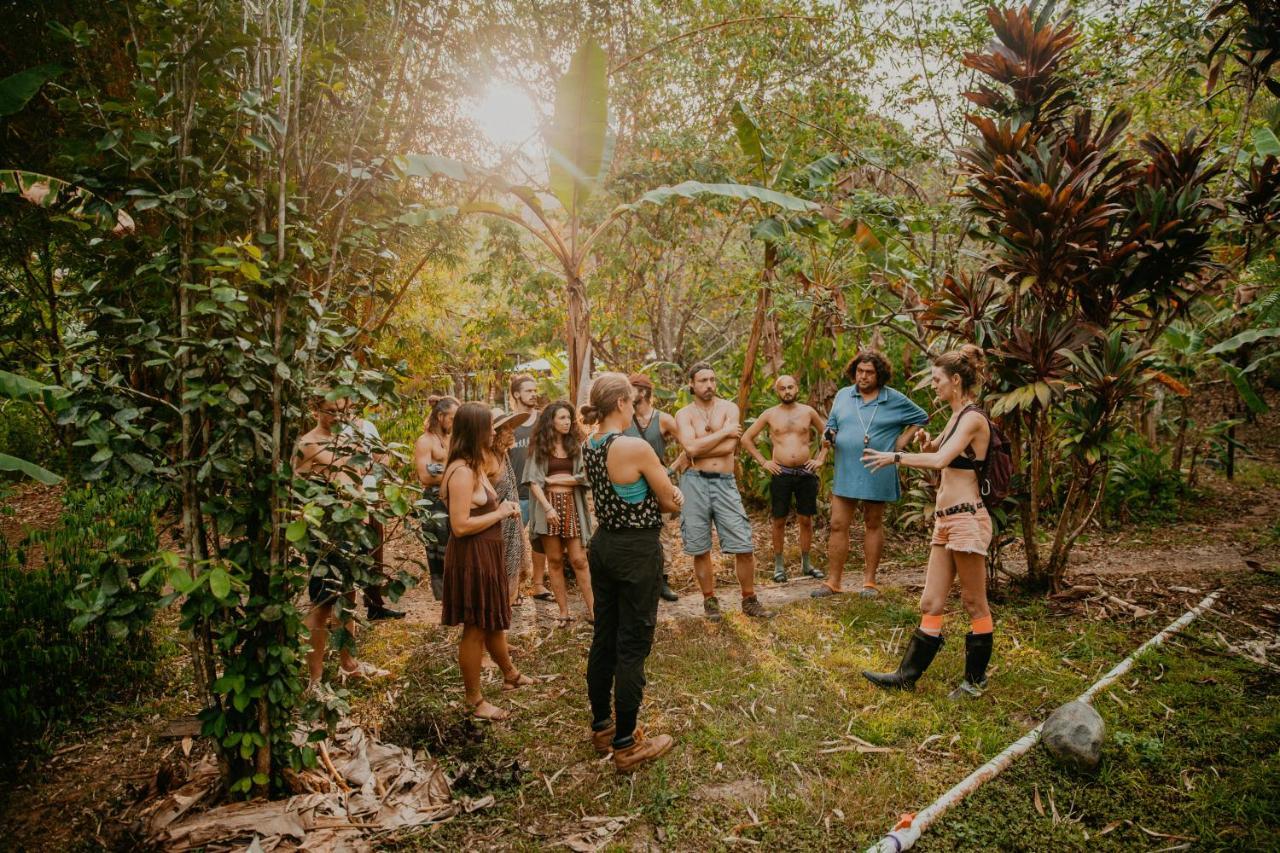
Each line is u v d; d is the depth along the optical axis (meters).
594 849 2.57
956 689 3.64
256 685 2.56
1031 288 4.71
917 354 7.54
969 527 3.52
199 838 2.51
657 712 3.53
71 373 2.42
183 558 2.40
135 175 2.46
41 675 3.58
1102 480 4.84
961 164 5.03
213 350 2.39
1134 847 2.51
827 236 7.03
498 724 3.47
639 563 2.96
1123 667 3.73
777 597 5.33
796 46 8.29
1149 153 4.79
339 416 3.18
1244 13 5.77
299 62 2.61
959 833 2.57
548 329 8.87
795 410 5.71
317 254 2.83
